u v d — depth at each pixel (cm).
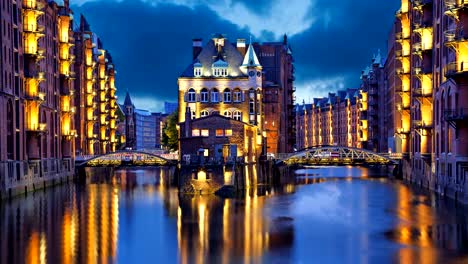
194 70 10512
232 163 7875
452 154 6384
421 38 7769
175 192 8219
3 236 4744
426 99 7756
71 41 11138
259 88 10512
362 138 16562
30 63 8394
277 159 10231
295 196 7412
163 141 15062
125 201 7081
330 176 11606
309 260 3862
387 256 3916
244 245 4331
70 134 10469
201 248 4266
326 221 5334
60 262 3866
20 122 7938
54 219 5622
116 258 3994
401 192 7706
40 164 8844
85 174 11375
